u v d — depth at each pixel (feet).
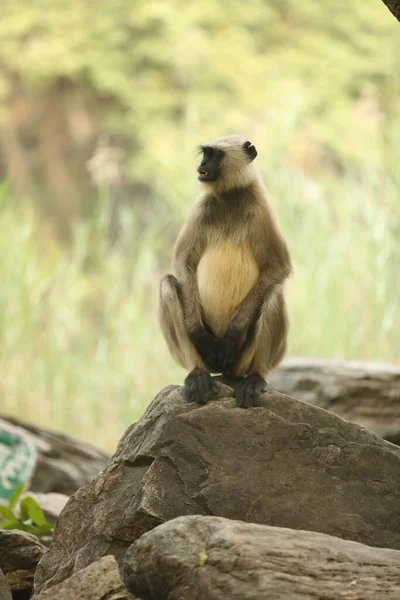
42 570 23.82
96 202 104.58
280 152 62.34
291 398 24.40
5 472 40.42
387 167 62.18
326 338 53.88
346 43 98.48
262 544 19.71
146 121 97.76
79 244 63.77
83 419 53.62
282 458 23.56
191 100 91.45
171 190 71.20
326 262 56.49
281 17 99.96
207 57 94.48
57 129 108.47
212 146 28.02
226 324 27.17
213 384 24.81
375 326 53.93
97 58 99.14
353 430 24.12
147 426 24.67
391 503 23.44
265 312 25.99
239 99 92.27
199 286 27.35
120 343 57.16
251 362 26.17
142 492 23.07
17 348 54.39
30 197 106.42
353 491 23.43
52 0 100.78
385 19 99.45
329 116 87.71
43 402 53.72
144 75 99.55
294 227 59.52
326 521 22.95
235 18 98.73
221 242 27.37
